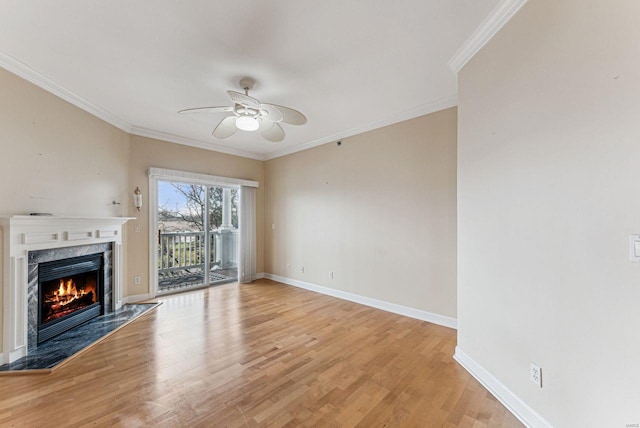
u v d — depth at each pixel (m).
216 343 2.66
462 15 1.79
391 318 3.38
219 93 2.89
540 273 1.52
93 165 3.26
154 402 1.79
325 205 4.50
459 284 2.33
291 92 2.88
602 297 1.23
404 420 1.65
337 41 2.05
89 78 2.58
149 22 1.83
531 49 1.57
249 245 5.34
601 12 1.22
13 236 2.29
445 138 3.12
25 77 2.44
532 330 1.57
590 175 1.27
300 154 4.92
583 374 1.30
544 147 1.50
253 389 1.94
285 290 4.70
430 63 2.35
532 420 1.56
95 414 1.67
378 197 3.77
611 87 1.19
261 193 5.63
